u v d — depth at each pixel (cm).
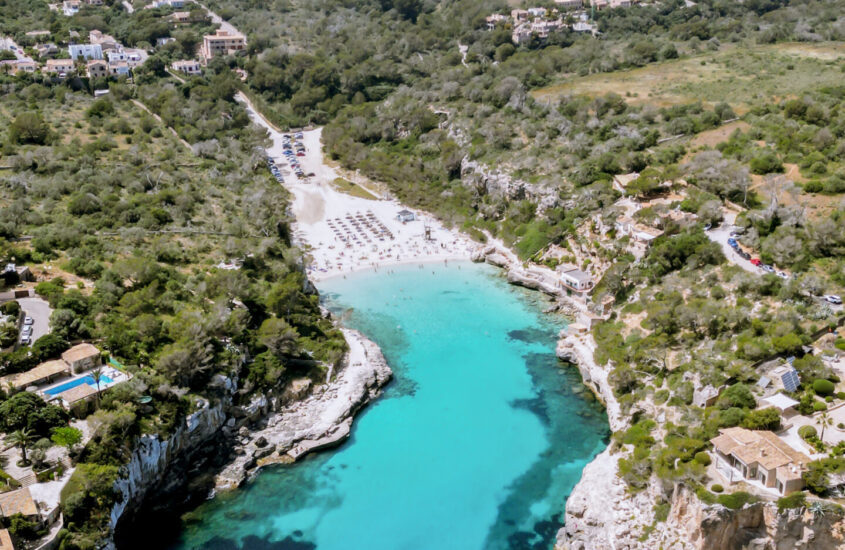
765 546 8469
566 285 16300
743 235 14350
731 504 8450
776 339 10994
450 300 16712
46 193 16412
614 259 15475
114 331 11388
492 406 12675
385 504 10431
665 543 8962
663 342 12350
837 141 16762
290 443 11469
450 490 10694
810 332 11281
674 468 9275
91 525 8669
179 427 10594
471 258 18825
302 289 15962
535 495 10562
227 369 11762
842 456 8906
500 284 17488
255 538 9806
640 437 10531
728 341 11644
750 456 8869
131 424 9819
